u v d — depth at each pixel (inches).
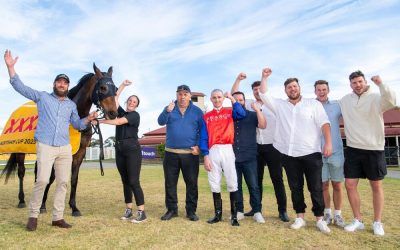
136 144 188.5
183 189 327.0
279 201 193.8
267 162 198.1
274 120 198.1
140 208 185.8
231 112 186.5
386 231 165.2
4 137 248.1
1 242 143.5
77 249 136.4
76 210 203.2
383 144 164.2
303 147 170.7
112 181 398.9
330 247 141.3
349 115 173.0
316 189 169.3
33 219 166.2
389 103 155.1
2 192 305.7
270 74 181.3
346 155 174.2
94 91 196.5
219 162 184.1
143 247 139.9
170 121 196.1
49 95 173.8
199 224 180.9
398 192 292.7
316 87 193.2
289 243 147.3
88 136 211.6
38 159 166.7
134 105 189.8
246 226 177.5
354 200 171.9
